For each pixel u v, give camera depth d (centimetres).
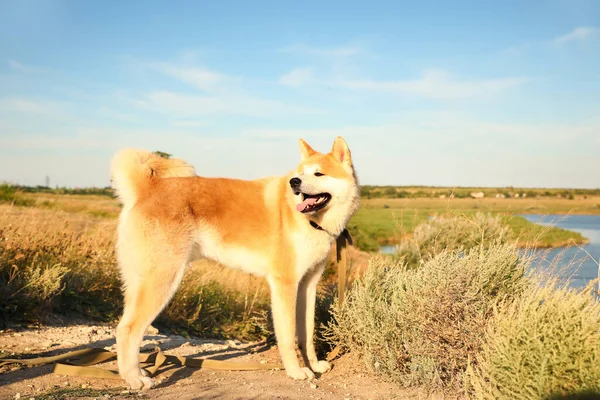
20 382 381
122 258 432
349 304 507
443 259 480
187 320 688
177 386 405
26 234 688
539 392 303
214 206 461
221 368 466
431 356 405
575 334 312
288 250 456
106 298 673
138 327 411
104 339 534
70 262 682
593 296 366
